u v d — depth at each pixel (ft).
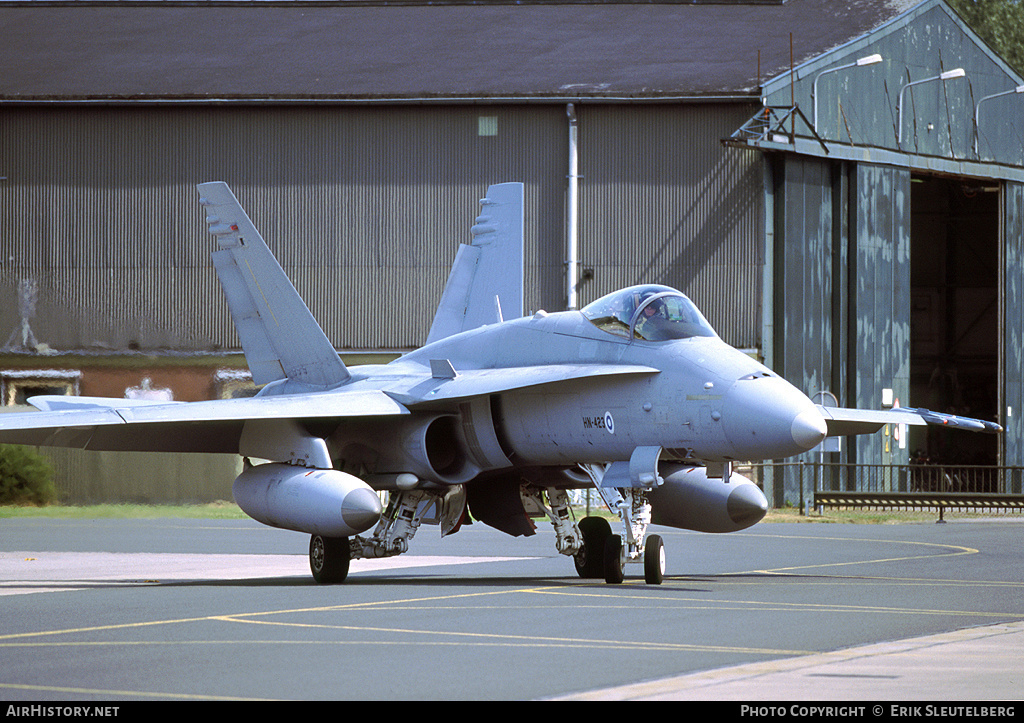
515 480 197.06
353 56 463.01
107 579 184.24
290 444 185.57
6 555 232.94
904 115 460.55
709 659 96.99
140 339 420.36
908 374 459.73
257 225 428.97
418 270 426.92
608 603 141.18
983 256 626.64
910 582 170.71
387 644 105.91
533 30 486.38
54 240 430.61
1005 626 117.50
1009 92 459.32
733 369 163.22
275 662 96.02
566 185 424.87
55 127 432.66
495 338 194.70
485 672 90.89
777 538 282.56
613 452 174.50
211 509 391.86
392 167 426.92
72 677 89.86
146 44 483.92
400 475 185.47
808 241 431.43
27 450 403.34
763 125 413.39
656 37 474.08
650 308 175.83
